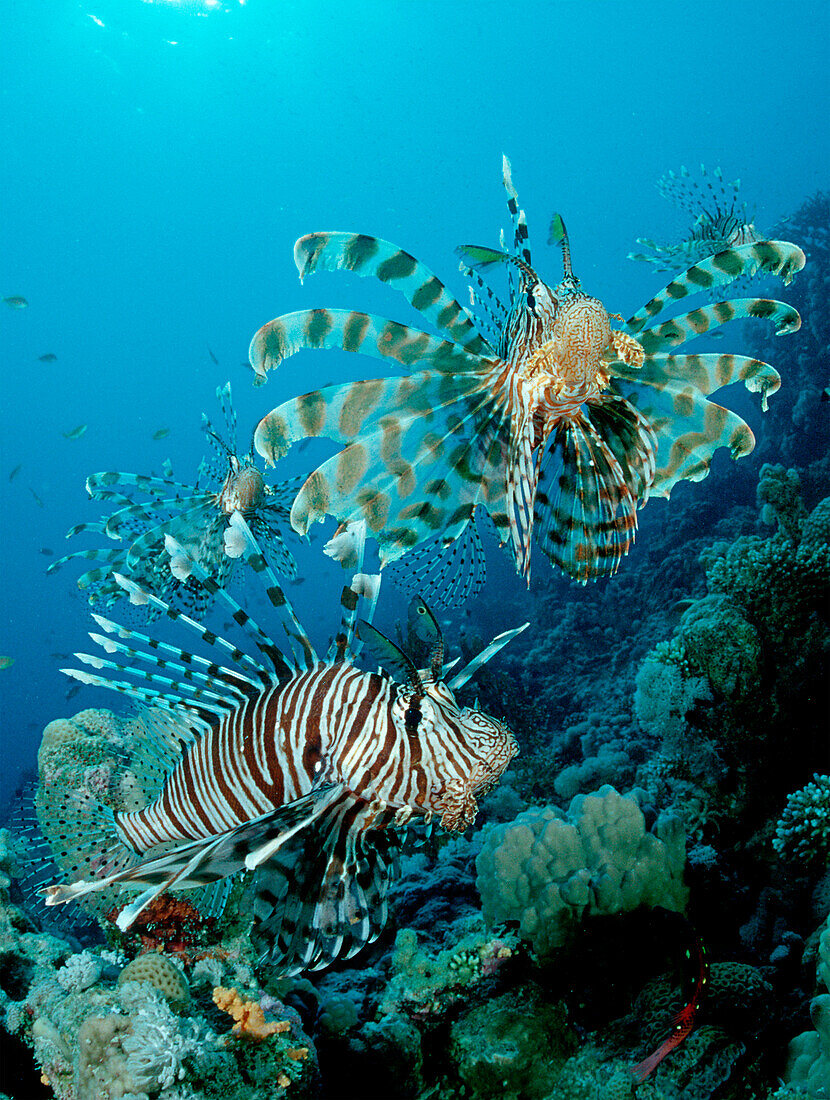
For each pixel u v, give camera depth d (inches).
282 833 63.4
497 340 91.0
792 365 524.1
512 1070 116.1
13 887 142.8
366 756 71.6
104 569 181.2
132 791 106.3
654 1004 115.3
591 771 245.9
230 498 200.1
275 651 80.7
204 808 81.7
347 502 79.4
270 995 120.2
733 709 167.9
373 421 78.7
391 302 2650.1
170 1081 86.7
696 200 231.1
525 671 420.8
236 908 128.7
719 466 605.3
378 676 74.5
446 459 84.0
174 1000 102.8
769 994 121.5
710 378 94.0
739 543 204.2
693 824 176.6
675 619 366.3
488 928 145.1
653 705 182.7
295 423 75.4
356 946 75.8
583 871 130.2
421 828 83.9
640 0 2261.3
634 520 90.0
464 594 97.3
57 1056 97.4
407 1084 124.6
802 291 557.3
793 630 169.6
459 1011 131.2
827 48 2461.9
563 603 515.2
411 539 85.3
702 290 89.2
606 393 87.1
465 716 73.7
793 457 447.2
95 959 118.2
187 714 90.3
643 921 128.5
